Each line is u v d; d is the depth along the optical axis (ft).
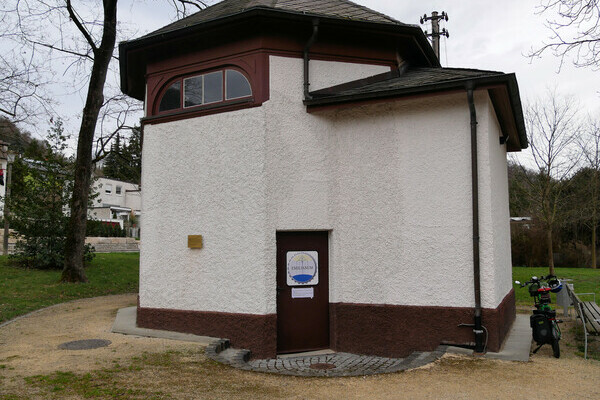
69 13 48.42
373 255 25.73
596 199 82.94
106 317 32.19
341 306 26.21
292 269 26.07
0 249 82.28
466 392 17.29
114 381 17.51
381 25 26.45
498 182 27.81
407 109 25.53
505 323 26.61
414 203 25.05
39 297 41.45
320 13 25.95
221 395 16.48
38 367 19.27
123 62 30.78
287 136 25.79
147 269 27.99
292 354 25.55
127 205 186.70
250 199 25.14
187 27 26.27
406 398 16.65
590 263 92.63
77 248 50.60
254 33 26.11
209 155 26.61
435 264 24.40
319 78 26.91
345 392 17.24
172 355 21.72
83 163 51.06
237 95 26.89
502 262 27.68
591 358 22.99
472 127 23.56
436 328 24.04
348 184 26.53
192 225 26.78
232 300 25.26
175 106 28.89
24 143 66.03
